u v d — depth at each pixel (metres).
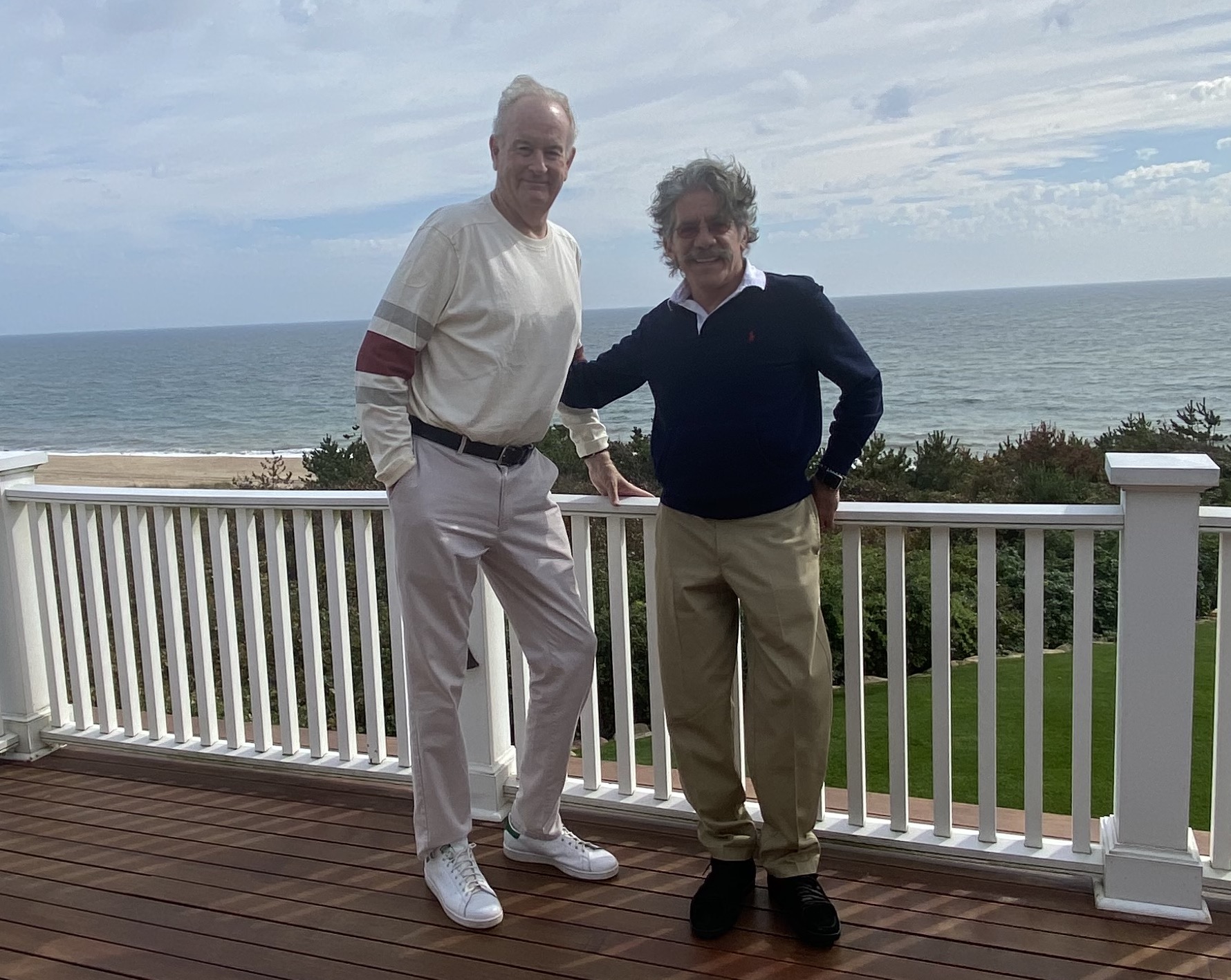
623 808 2.51
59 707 3.17
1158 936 1.90
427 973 1.88
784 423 1.85
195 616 2.92
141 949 1.99
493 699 2.55
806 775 1.96
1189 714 1.92
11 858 2.41
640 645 4.52
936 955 1.87
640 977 1.84
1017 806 3.20
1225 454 8.11
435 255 1.89
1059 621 5.58
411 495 1.96
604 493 2.41
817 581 1.95
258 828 2.54
